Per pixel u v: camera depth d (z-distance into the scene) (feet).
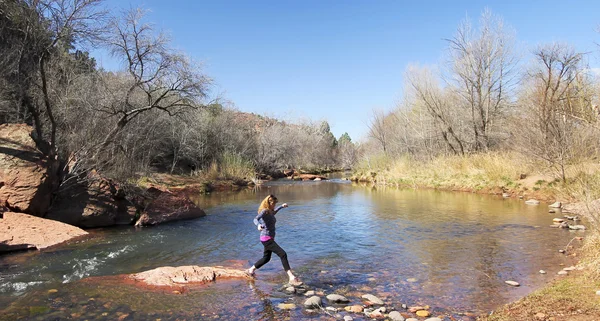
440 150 117.39
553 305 17.71
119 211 45.65
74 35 47.70
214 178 103.76
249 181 114.62
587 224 40.73
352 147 213.46
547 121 65.41
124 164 59.00
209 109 68.69
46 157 40.86
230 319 17.76
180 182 89.30
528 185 69.46
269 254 24.76
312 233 40.16
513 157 79.71
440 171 98.27
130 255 31.01
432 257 29.58
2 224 33.30
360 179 132.57
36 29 44.45
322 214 54.03
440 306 19.44
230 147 128.36
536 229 39.11
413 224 44.32
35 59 52.75
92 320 17.48
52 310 18.70
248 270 25.59
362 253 31.40
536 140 65.98
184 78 58.85
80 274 25.46
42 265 27.48
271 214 24.54
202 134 113.70
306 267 27.32
